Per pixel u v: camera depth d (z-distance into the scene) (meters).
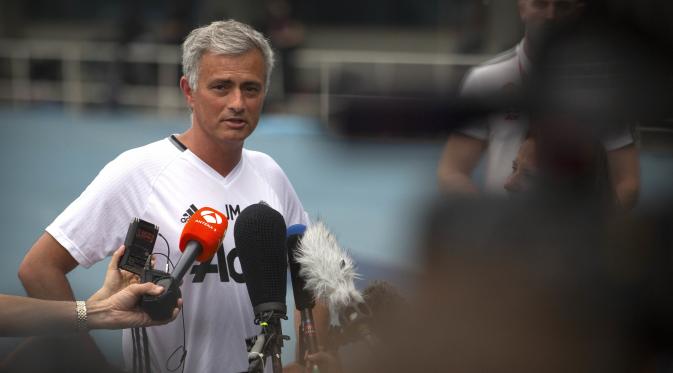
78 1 42.91
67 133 28.09
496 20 25.73
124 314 5.14
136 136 27.91
